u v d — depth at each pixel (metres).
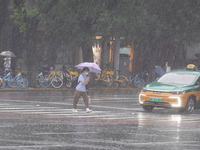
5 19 62.97
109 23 57.81
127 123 27.69
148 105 35.94
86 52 64.38
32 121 27.06
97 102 42.34
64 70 61.03
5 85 56.50
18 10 59.22
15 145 19.03
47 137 21.30
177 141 21.31
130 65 79.44
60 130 23.69
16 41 65.62
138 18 60.12
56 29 60.38
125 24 58.72
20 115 29.97
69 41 61.81
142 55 76.19
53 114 31.31
